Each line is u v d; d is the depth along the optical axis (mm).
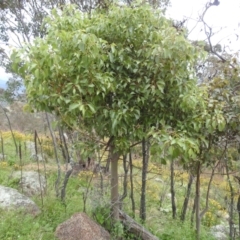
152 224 4359
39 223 3732
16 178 5477
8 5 7227
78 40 2514
